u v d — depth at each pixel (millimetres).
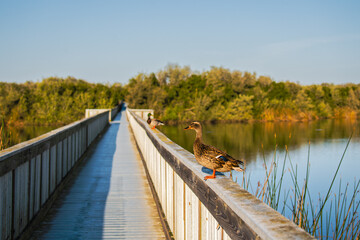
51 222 5066
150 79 60344
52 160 5957
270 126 48156
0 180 3457
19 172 4082
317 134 37062
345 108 67438
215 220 2529
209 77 63312
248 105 58094
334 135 36062
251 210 1862
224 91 60750
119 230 4797
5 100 48125
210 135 35344
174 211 4316
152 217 5367
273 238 1460
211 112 55500
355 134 36812
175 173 4250
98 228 4879
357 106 67875
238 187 2404
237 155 23312
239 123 54875
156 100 57406
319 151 25719
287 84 67500
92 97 59375
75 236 4555
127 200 6273
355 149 26641
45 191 5445
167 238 4488
